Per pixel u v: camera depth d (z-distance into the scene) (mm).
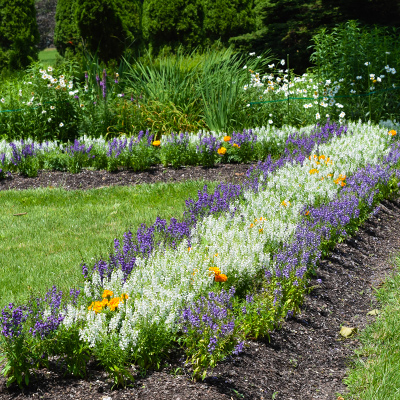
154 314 3350
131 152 8789
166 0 18234
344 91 12117
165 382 3141
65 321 3127
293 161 7836
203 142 9109
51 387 2988
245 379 3340
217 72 11891
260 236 4852
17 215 6793
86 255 5246
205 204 5992
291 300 4289
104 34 15680
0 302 4168
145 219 6406
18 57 20766
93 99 10922
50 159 8875
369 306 4777
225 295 3799
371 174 7273
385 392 3334
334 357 3914
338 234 5941
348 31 12680
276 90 11953
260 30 20000
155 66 13570
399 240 6449
